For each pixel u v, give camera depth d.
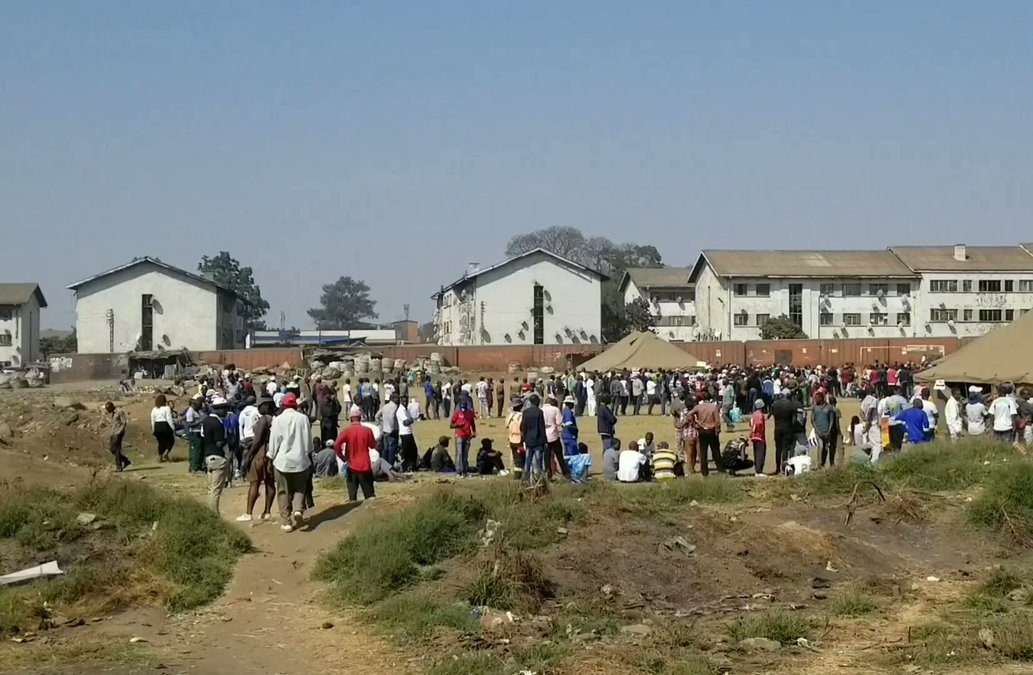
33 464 20.73
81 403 45.69
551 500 17.12
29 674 10.44
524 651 11.06
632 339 47.84
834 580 15.08
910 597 14.11
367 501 18.22
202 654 11.24
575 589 13.81
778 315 91.25
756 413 25.91
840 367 72.19
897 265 94.00
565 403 25.98
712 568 14.73
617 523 16.30
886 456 23.47
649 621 12.66
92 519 15.70
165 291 92.56
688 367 46.34
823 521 17.80
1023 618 12.20
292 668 10.73
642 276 110.06
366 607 13.05
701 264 97.69
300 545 16.17
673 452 27.86
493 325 93.88
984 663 10.77
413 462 26.69
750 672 10.56
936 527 17.86
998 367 32.81
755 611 13.28
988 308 92.94
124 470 27.20
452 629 11.93
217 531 15.89
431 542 14.84
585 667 10.45
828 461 26.56
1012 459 20.95
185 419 31.73
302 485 16.95
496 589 13.14
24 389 72.12
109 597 13.29
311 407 39.66
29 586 13.48
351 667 10.73
